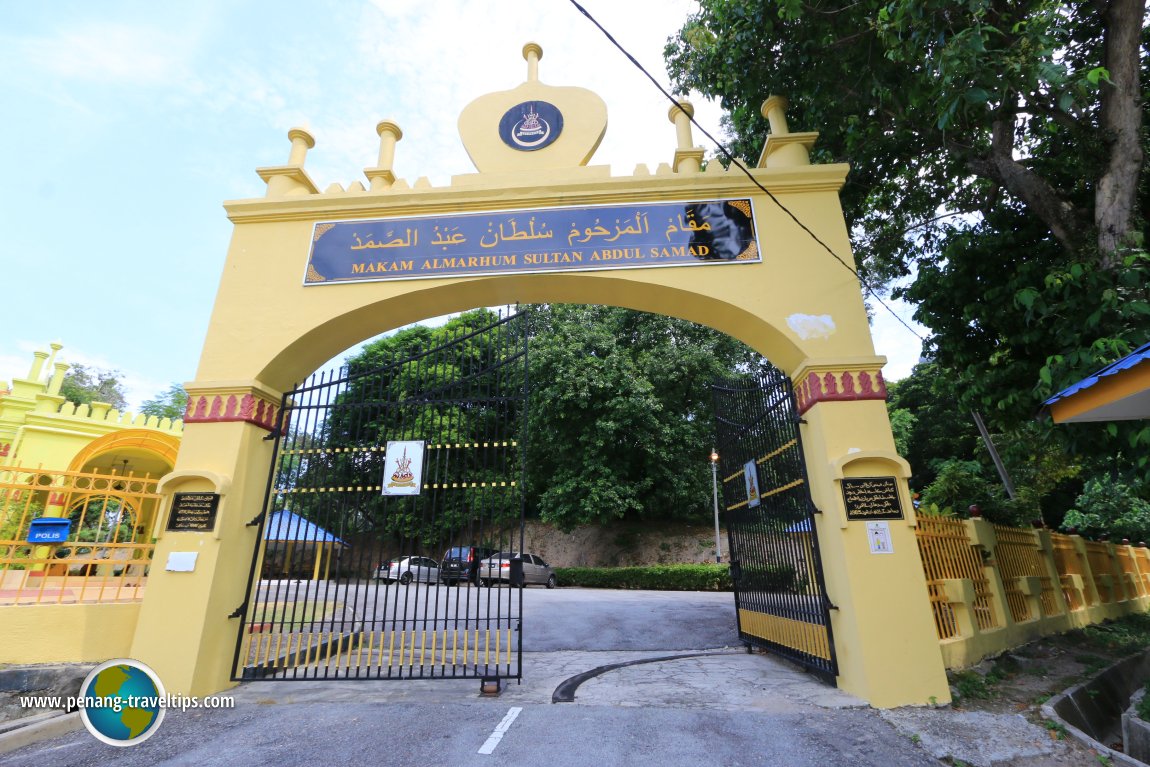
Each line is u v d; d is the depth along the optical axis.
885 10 6.17
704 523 23.22
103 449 11.63
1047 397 6.25
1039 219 7.71
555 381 19.70
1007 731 4.84
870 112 9.01
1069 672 6.86
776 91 8.77
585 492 19.50
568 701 5.55
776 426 7.13
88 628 5.87
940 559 6.83
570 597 14.45
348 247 7.20
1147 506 15.26
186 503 6.23
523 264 6.94
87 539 7.64
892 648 5.48
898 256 11.32
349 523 7.33
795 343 6.44
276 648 7.00
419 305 7.30
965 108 6.14
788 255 6.81
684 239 6.94
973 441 23.28
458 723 4.96
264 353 6.80
